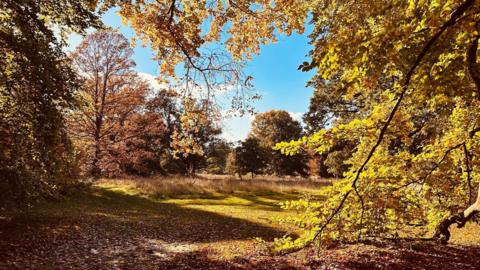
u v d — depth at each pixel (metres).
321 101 25.05
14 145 10.49
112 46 31.34
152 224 14.59
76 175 18.53
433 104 4.54
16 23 10.46
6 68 10.72
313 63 3.70
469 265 8.19
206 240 12.14
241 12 9.09
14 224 12.34
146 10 8.54
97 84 31.11
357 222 7.45
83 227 13.09
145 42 9.19
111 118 33.53
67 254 9.55
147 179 29.14
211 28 9.31
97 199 20.77
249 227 14.43
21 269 7.89
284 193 27.22
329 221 6.49
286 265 8.72
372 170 6.18
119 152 32.47
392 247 9.70
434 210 8.24
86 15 11.23
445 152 6.70
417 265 8.21
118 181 27.11
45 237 11.05
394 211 8.02
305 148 5.54
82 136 29.98
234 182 29.52
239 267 8.77
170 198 23.72
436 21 3.44
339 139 5.42
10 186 10.24
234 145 50.50
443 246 9.80
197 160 47.84
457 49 3.86
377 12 3.65
